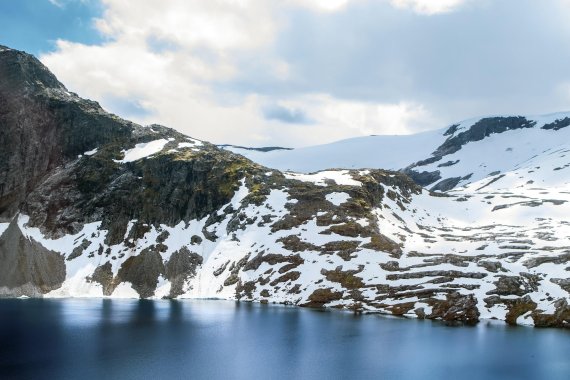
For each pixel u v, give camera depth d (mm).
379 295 145250
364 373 84312
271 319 128625
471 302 133000
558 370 86500
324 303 148750
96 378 79062
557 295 131125
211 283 173875
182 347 99562
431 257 158625
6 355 90938
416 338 108312
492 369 87000
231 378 80625
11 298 167125
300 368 86438
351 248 169875
